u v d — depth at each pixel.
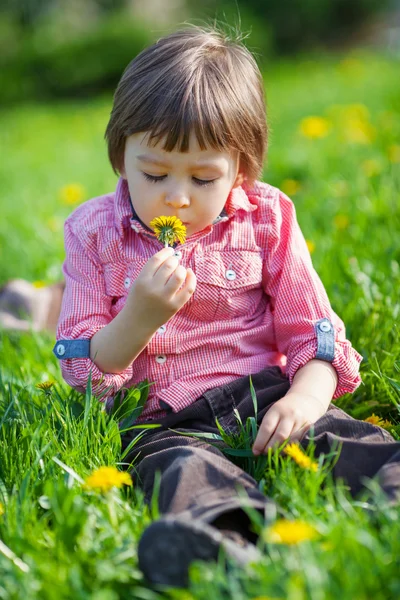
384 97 8.10
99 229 2.06
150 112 1.84
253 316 2.07
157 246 2.03
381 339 2.37
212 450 1.72
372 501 1.52
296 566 1.22
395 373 2.19
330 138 5.77
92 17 22.39
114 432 1.80
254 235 2.08
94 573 1.32
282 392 1.92
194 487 1.52
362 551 1.25
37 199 5.52
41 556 1.34
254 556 1.30
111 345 1.86
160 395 1.94
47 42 18.14
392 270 2.74
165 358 1.97
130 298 1.80
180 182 1.86
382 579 1.22
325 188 4.26
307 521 1.40
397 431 1.95
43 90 17.64
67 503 1.41
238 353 2.01
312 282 2.07
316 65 15.27
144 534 1.30
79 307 2.01
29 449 1.72
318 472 1.54
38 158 8.42
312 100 9.11
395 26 19.59
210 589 1.20
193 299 1.98
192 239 2.01
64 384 2.33
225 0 19.55
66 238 2.13
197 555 1.29
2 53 17.73
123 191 2.09
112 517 1.45
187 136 1.82
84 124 11.58
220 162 1.87
